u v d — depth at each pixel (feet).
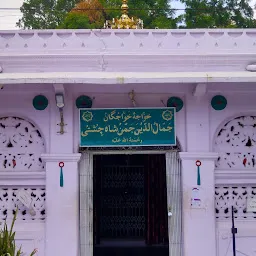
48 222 27.35
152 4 87.51
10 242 21.22
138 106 28.14
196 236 27.48
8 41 27.96
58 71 27.73
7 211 27.99
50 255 27.20
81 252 27.63
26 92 27.81
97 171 38.37
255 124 28.50
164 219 36.83
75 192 27.48
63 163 27.55
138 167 38.50
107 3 87.30
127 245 37.11
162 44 28.14
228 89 27.81
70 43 27.99
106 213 38.52
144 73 26.50
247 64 27.99
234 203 28.27
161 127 27.89
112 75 25.85
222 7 86.53
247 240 27.94
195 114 27.91
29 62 27.73
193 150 27.78
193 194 27.63
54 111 27.78
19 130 28.27
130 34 28.22
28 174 27.66
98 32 28.14
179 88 27.68
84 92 27.76
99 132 27.86
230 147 28.45
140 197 38.47
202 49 28.14
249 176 28.02
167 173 28.09
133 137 27.86
